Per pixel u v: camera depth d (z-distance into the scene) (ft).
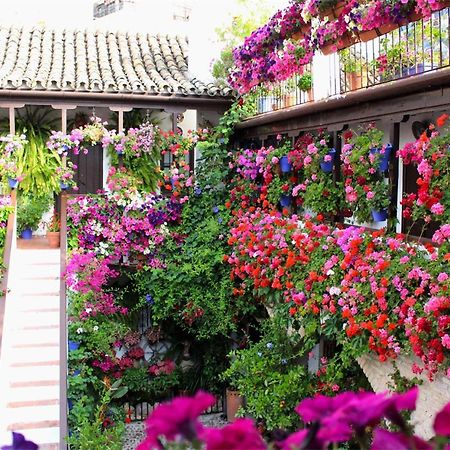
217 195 38.68
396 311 20.10
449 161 19.71
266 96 39.09
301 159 30.27
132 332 39.65
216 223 37.17
